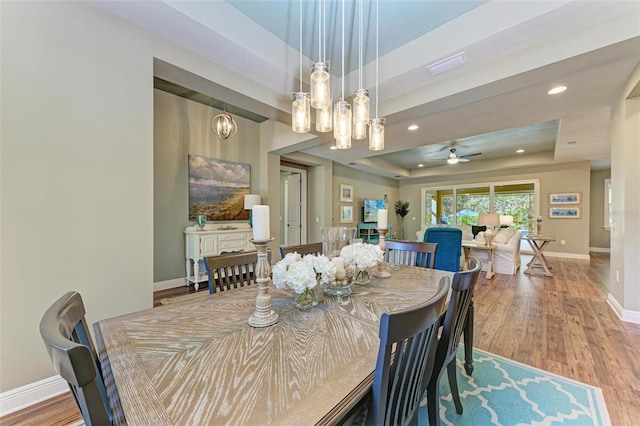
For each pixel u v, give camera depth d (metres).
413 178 9.41
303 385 0.73
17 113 1.54
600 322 2.74
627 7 1.71
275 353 0.89
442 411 1.57
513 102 2.95
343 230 1.82
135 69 1.94
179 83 2.34
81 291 1.74
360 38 2.36
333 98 2.88
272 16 2.13
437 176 9.09
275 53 2.35
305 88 2.66
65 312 0.77
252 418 0.61
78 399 0.53
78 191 1.73
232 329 1.08
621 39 1.76
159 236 3.89
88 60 1.76
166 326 1.11
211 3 1.95
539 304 3.32
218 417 0.61
